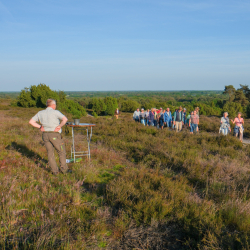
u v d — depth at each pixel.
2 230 2.63
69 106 42.06
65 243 2.41
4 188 3.62
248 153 7.88
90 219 3.06
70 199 3.58
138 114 16.20
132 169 5.24
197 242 2.62
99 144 8.12
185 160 5.82
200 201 3.62
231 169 5.32
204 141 9.36
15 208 3.13
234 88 82.62
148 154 6.57
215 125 16.39
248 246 2.39
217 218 3.15
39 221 2.91
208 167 5.38
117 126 12.91
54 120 4.61
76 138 9.16
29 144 7.25
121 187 3.89
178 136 10.44
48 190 3.82
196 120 12.38
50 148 4.71
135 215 3.11
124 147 7.61
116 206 3.51
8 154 5.91
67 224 2.85
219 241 2.57
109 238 2.72
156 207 3.30
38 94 37.56
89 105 75.31
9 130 10.48
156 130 11.68
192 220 3.03
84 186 4.30
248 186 4.40
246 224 2.98
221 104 85.38
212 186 4.34
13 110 29.52
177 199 3.58
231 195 3.90
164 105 75.00
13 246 2.30
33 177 4.32
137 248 2.56
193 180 4.85
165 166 5.79
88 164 5.23
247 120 27.77
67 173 4.82
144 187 4.02
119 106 74.62
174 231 2.93
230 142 9.34
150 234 2.83
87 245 2.54
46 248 2.32
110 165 5.77
